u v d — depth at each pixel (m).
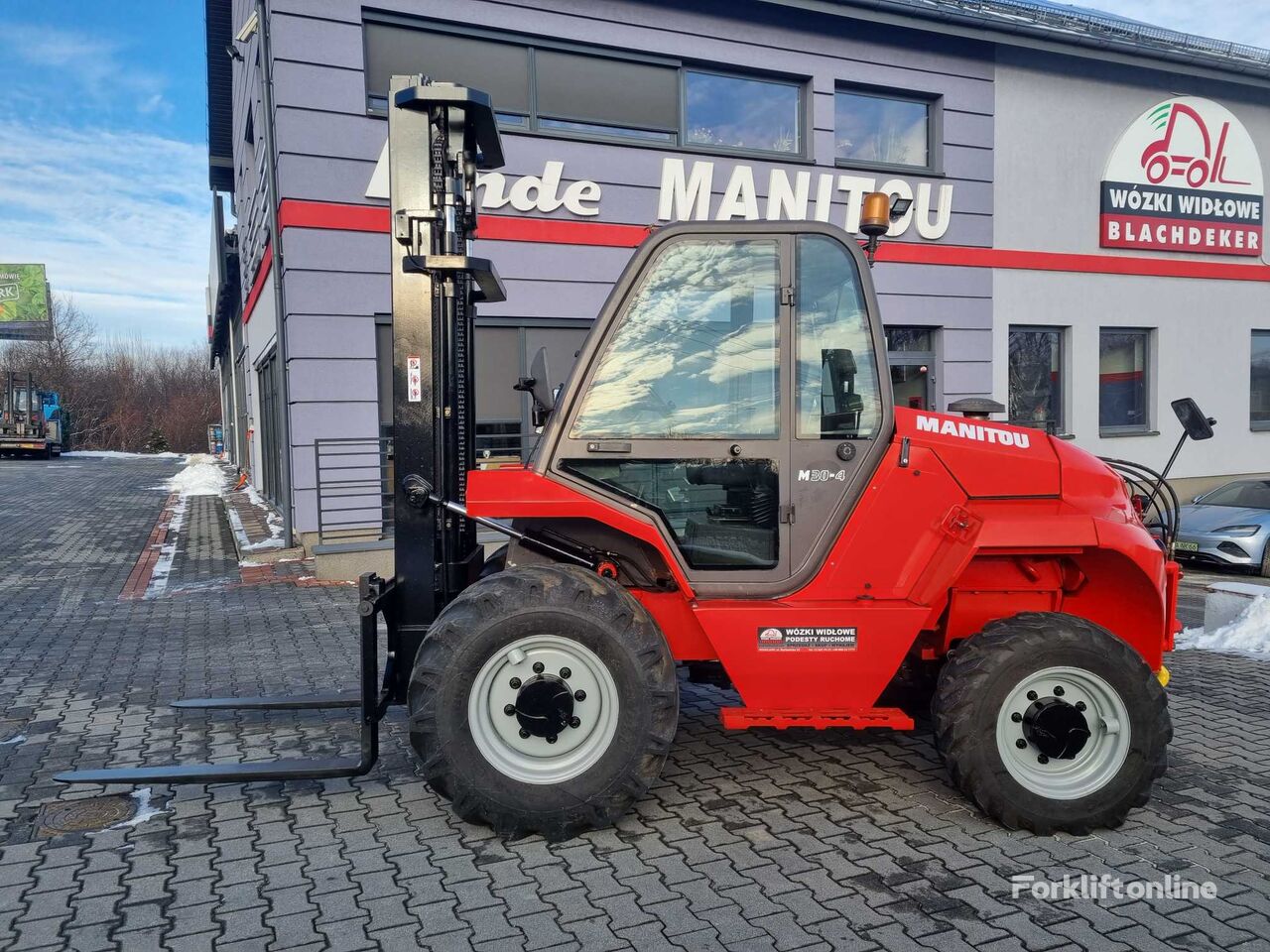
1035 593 4.04
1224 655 6.78
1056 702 3.58
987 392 12.58
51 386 51.41
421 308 4.00
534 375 4.00
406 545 4.02
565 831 3.51
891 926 2.93
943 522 3.68
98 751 4.54
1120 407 13.98
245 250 16.92
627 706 3.45
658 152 10.59
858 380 3.74
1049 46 12.38
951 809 3.88
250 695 5.48
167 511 16.06
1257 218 14.43
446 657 3.42
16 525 14.04
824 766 4.39
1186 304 14.05
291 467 9.53
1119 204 13.34
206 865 3.36
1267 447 14.88
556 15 9.99
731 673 3.65
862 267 3.73
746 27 10.92
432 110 3.86
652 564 3.99
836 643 3.63
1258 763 4.47
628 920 2.96
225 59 17.48
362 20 9.28
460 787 3.43
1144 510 4.38
